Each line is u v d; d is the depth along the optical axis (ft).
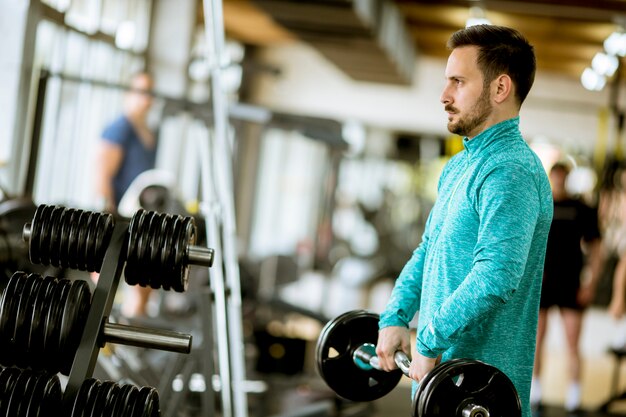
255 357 25.34
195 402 19.86
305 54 43.29
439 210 8.63
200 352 14.99
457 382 7.97
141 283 9.58
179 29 28.35
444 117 42.65
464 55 8.29
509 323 8.23
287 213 42.93
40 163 22.53
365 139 43.11
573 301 22.86
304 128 23.65
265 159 42.27
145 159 23.56
